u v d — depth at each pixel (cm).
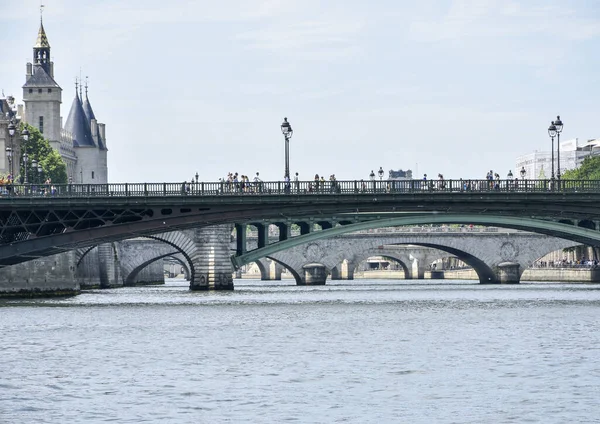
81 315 18000
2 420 8500
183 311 19012
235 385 9925
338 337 13888
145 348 12812
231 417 8556
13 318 17325
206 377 10394
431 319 16712
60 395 9488
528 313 17938
